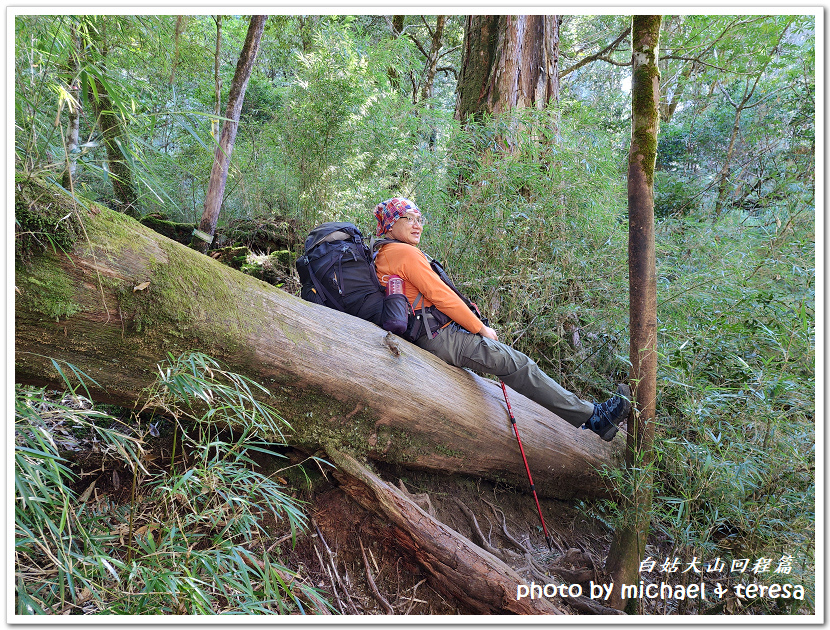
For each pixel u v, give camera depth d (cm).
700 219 554
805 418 281
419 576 229
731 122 827
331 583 212
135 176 191
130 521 163
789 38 730
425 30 1085
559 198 398
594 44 1247
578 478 305
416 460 260
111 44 271
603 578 262
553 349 386
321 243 268
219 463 178
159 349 182
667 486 287
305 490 238
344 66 423
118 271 169
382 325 258
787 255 345
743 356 306
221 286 199
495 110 528
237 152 568
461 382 272
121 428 228
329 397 228
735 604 256
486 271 382
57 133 167
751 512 261
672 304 364
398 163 439
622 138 901
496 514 283
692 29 793
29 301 154
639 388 262
